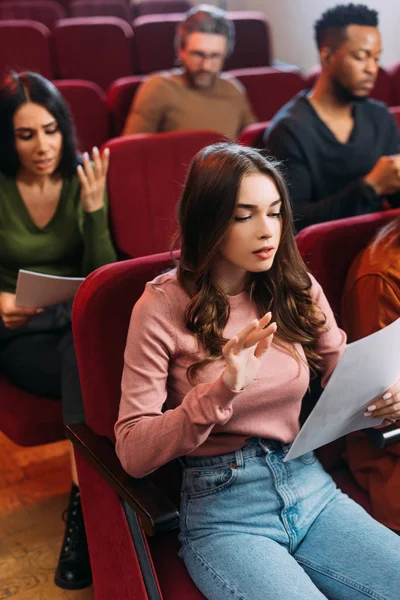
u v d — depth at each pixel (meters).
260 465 1.27
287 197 1.24
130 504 1.20
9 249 1.91
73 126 1.91
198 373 1.23
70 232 1.93
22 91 1.82
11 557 1.85
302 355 1.32
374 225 1.61
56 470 2.19
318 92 2.10
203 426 1.14
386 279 1.45
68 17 5.20
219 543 1.23
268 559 1.19
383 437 1.35
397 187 1.94
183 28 2.94
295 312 1.32
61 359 1.78
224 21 2.92
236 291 1.30
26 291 1.60
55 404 1.77
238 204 1.17
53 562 1.83
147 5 5.21
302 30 5.12
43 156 1.84
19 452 2.27
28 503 2.04
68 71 3.96
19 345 1.84
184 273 1.25
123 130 3.01
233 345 1.09
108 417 1.34
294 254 1.30
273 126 2.08
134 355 1.23
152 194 2.10
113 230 2.08
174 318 1.24
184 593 1.22
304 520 1.28
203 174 1.19
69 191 1.92
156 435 1.16
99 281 1.32
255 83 3.27
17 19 4.81
